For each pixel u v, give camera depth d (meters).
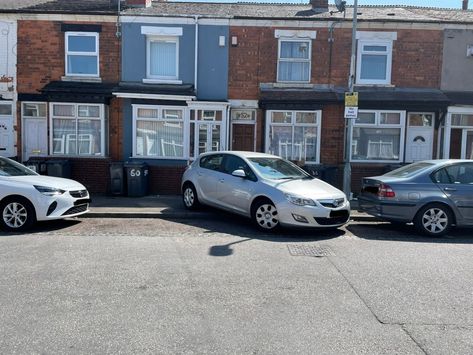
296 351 3.84
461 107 13.92
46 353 3.73
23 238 7.85
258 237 8.29
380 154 14.34
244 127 14.57
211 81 14.39
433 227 8.66
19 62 14.16
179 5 16.19
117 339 4.01
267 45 14.32
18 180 8.51
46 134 14.30
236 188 9.37
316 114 14.17
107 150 14.26
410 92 14.34
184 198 10.95
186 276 5.80
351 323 4.43
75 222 9.52
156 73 14.48
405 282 5.70
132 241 7.78
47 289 5.23
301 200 8.38
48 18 14.09
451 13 16.31
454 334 4.21
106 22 14.18
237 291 5.27
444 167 8.88
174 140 14.31
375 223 10.07
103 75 14.30
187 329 4.24
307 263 6.50
